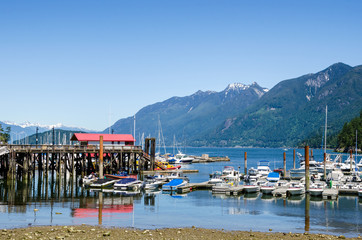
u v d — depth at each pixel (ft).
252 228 132.36
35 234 112.27
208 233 119.85
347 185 221.25
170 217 148.56
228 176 271.08
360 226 136.77
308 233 121.49
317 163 391.45
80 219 140.05
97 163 297.74
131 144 314.14
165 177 263.49
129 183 220.84
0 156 274.57
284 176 294.87
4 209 156.35
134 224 134.00
